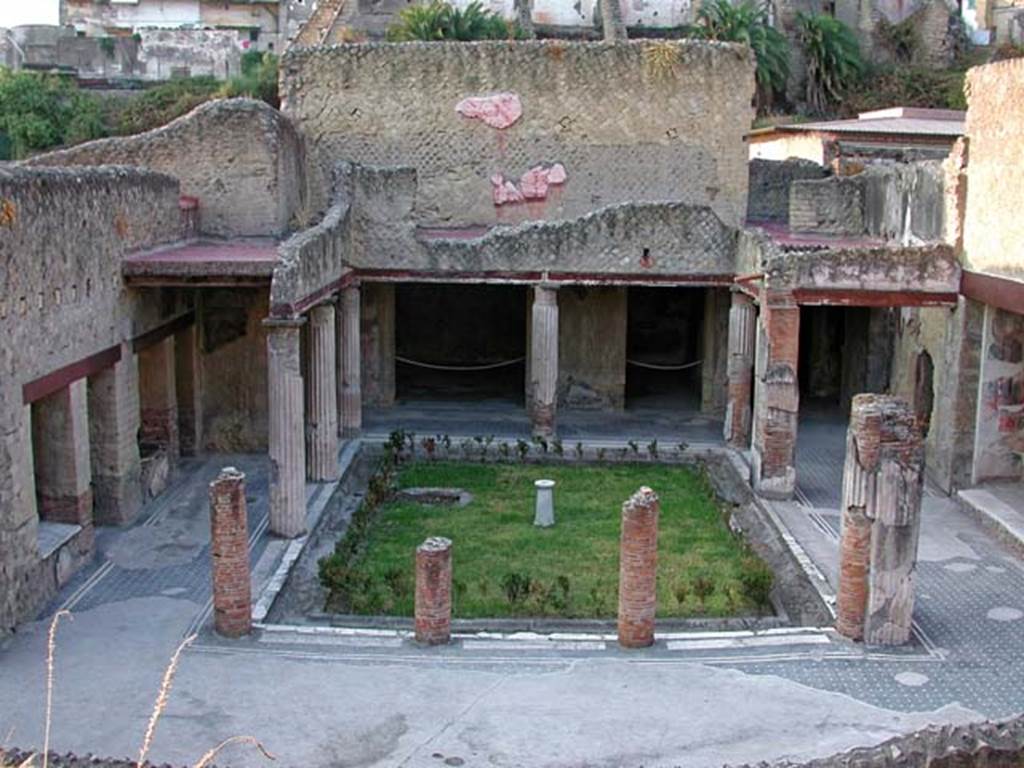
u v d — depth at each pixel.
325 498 21.50
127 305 19.83
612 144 27.94
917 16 58.62
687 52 27.58
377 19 53.38
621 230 25.12
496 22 50.03
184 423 24.14
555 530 20.73
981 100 20.64
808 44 54.62
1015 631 15.60
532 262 25.30
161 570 17.73
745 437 25.41
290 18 64.25
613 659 14.70
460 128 27.81
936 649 15.04
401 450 25.41
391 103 27.70
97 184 18.38
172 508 20.81
